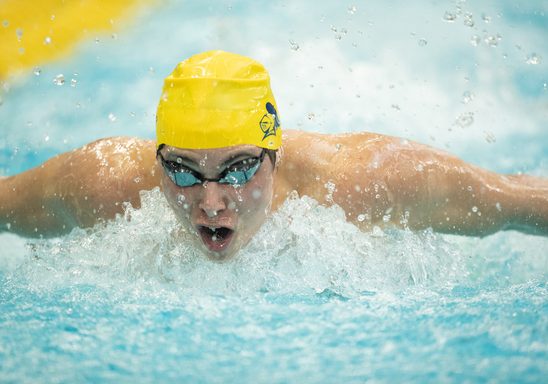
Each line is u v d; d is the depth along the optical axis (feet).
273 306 24.25
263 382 18.83
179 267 26.78
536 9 69.46
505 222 29.55
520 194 29.35
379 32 65.92
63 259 28.32
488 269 29.96
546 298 25.07
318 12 71.31
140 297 25.26
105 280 27.09
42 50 65.10
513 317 22.98
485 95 54.65
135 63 62.59
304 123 49.75
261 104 25.29
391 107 52.49
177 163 24.29
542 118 51.57
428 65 59.36
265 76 26.27
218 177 24.14
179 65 25.81
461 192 28.73
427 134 49.01
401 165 28.30
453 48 62.34
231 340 21.45
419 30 66.08
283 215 27.40
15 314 23.70
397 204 28.09
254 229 26.11
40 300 25.09
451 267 28.53
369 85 56.08
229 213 24.58
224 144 23.84
